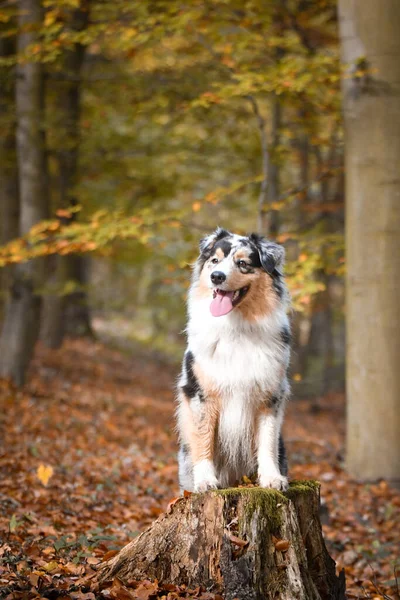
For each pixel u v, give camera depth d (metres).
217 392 4.76
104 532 5.59
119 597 3.83
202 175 14.73
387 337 8.69
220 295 4.68
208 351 4.73
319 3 10.60
